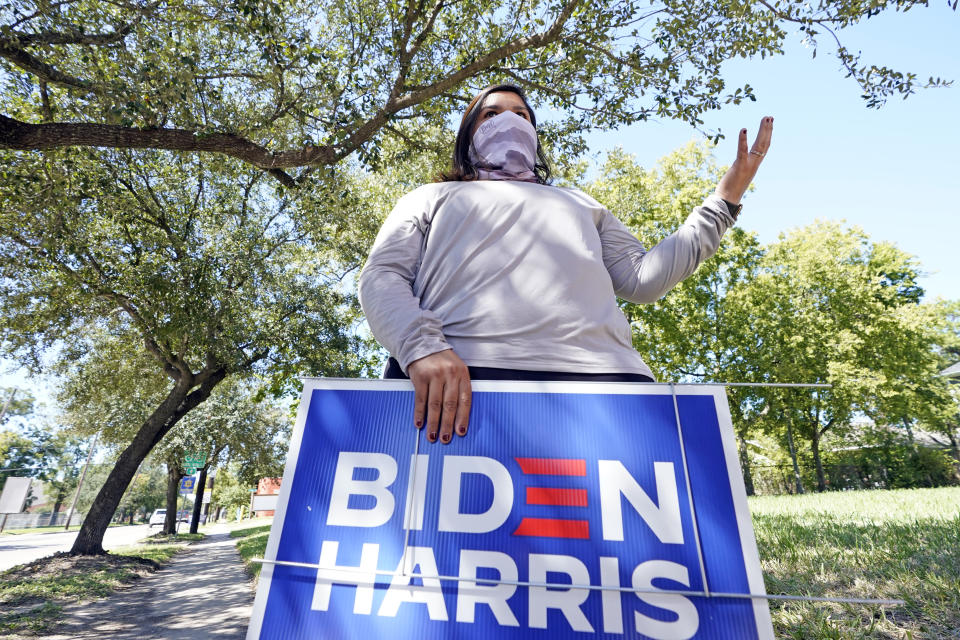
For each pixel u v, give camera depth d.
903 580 2.61
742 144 1.17
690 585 0.67
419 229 1.18
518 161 1.33
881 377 21.28
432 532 0.74
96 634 4.43
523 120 1.41
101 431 17.03
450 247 1.09
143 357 12.43
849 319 22.19
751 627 0.64
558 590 0.69
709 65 5.67
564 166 7.98
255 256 9.96
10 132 4.39
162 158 9.40
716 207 1.18
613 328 1.02
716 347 21.23
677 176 20.03
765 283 22.03
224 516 59.47
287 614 0.72
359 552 0.74
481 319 0.97
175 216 9.95
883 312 22.23
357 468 0.80
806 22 4.80
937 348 29.20
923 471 27.09
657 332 20.34
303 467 0.81
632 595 0.67
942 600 2.30
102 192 8.08
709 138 6.08
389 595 0.71
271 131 5.73
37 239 8.19
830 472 29.61
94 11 4.89
